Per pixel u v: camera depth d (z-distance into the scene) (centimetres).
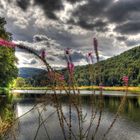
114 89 11869
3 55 5647
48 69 241
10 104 4228
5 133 267
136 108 4578
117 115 286
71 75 247
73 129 1886
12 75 6856
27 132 2061
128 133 2428
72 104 273
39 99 263
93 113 269
